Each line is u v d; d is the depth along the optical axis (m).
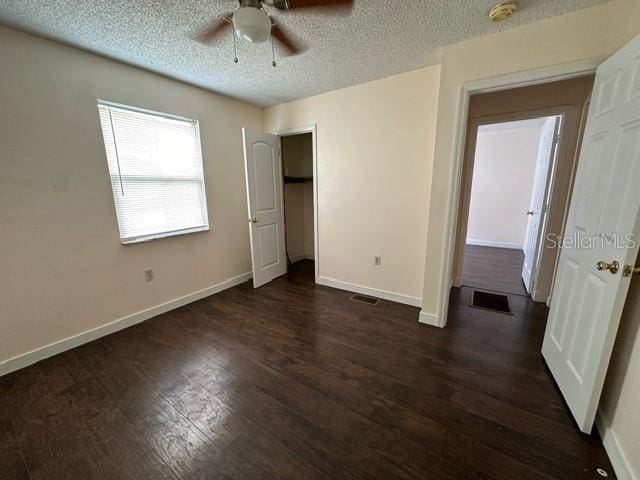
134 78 2.38
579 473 1.21
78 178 2.15
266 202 3.54
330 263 3.48
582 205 1.63
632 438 1.15
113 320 2.45
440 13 1.65
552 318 1.91
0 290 1.86
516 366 1.93
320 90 3.00
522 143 5.11
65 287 2.15
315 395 1.69
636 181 1.16
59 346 2.14
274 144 3.58
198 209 3.08
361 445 1.35
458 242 3.34
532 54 1.79
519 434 1.40
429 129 2.52
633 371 1.21
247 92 3.05
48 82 1.95
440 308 2.45
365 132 2.88
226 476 1.22
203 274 3.18
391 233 2.94
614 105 1.38
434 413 1.54
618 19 1.54
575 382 1.48
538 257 3.02
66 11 1.60
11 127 1.82
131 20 1.69
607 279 1.30
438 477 1.20
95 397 1.69
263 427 1.47
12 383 1.82
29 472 1.25
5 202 1.84
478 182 5.56
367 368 1.93
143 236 2.63
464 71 2.01
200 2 1.53
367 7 1.57
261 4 1.46
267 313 2.79
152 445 1.37
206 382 1.81
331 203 3.29
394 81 2.61
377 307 2.90
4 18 1.66
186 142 2.89
